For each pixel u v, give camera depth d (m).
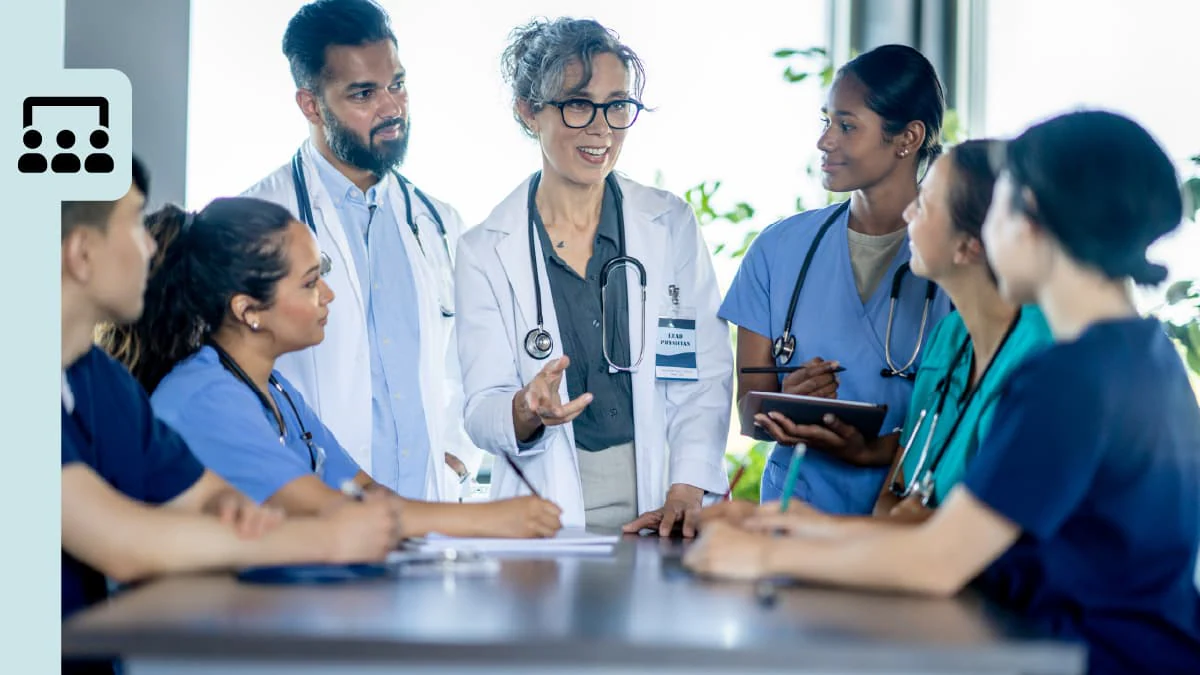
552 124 2.43
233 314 1.88
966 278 1.77
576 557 1.66
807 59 3.44
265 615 1.14
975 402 1.76
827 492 2.34
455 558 1.58
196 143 3.18
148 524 1.42
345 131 2.64
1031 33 3.62
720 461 2.50
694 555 1.47
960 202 1.73
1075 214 1.36
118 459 1.57
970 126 3.66
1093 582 1.35
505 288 2.50
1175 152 3.47
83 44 3.06
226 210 1.89
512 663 1.04
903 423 2.38
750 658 1.03
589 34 2.42
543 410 2.17
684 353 2.50
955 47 3.66
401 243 2.75
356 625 1.10
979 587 1.46
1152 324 1.41
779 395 2.17
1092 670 1.33
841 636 1.08
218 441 1.80
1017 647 1.04
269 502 1.79
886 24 3.65
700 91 3.42
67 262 1.49
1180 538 1.36
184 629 1.07
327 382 2.55
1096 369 1.31
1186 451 1.38
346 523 1.50
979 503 1.30
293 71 2.69
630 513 2.47
